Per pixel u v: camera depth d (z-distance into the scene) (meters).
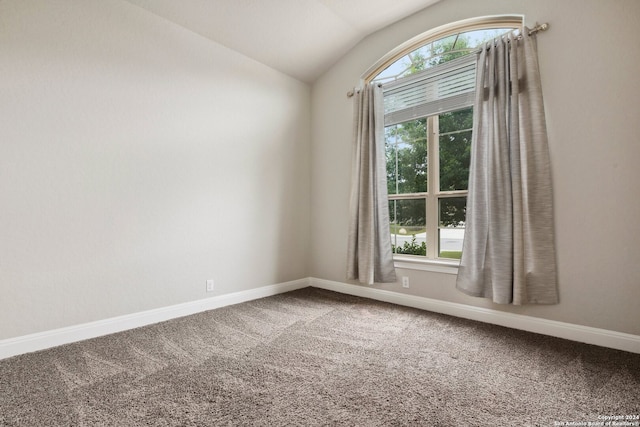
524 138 2.32
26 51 2.01
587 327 2.14
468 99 2.74
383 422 1.33
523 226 2.32
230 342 2.18
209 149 2.97
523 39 2.36
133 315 2.47
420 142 3.18
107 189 2.35
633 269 1.99
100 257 2.31
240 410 1.41
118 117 2.40
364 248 3.25
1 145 1.93
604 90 2.08
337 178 3.70
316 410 1.41
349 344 2.15
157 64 2.62
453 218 2.95
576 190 2.18
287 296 3.45
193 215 2.85
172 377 1.70
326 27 3.15
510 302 2.35
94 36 2.29
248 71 3.32
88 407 1.43
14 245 1.97
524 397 1.52
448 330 2.41
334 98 3.74
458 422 1.33
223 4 2.64
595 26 2.11
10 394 1.53
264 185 3.47
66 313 2.16
